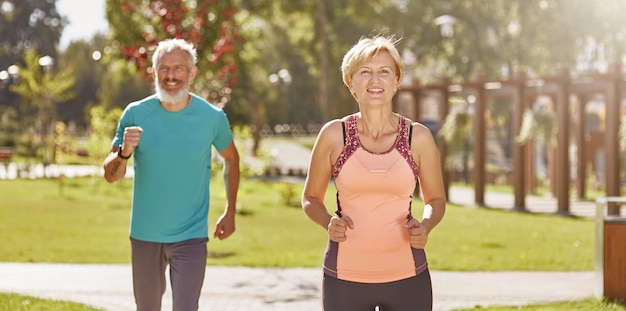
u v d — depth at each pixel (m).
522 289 9.98
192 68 5.18
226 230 5.55
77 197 25.84
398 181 4.01
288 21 64.81
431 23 55.12
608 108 22.03
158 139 5.09
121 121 5.21
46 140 42.66
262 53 64.19
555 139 26.86
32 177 36.88
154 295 5.23
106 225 17.81
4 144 60.56
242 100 57.09
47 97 42.31
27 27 88.69
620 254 8.53
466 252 13.91
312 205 4.13
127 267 11.39
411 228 3.95
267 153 25.34
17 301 8.29
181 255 5.09
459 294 9.55
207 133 5.19
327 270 4.08
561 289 9.98
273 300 9.13
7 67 86.12
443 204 4.19
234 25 14.29
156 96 5.24
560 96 23.95
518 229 18.48
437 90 29.80
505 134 62.09
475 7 55.38
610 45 47.12
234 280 10.52
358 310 4.05
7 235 15.26
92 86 97.75
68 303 8.34
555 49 47.72
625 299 8.55
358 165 4.01
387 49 4.04
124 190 29.84
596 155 45.22
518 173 25.45
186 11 13.33
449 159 30.77
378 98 4.00
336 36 54.66
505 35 54.75
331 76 56.28
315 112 82.50
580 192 30.52
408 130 4.10
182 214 5.10
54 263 11.70
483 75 27.06
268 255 13.20
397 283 4.02
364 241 4.02
